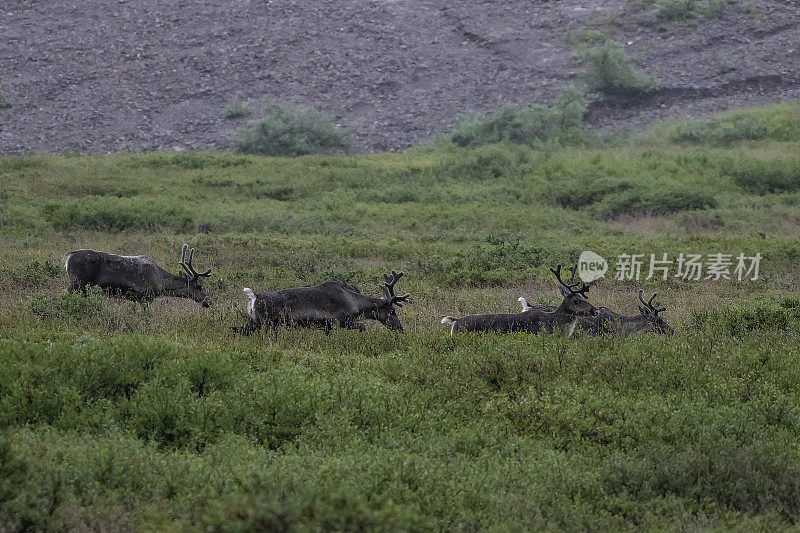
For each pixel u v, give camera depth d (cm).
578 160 11244
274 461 1741
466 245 6912
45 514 1465
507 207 9069
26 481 1523
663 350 2927
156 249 6138
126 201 8006
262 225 7681
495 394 2453
